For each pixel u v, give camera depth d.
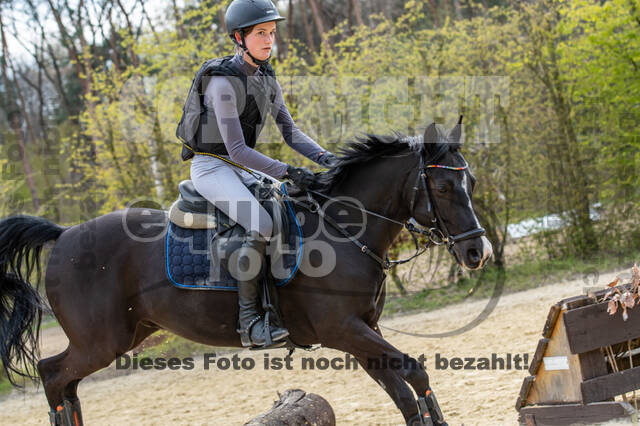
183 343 10.42
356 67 12.55
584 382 4.07
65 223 13.32
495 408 5.10
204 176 4.34
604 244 12.12
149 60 12.99
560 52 12.21
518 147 12.41
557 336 4.20
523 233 12.70
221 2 13.32
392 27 13.13
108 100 12.53
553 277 11.38
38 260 4.95
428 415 3.94
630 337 4.14
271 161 4.21
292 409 4.53
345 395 6.54
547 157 12.31
